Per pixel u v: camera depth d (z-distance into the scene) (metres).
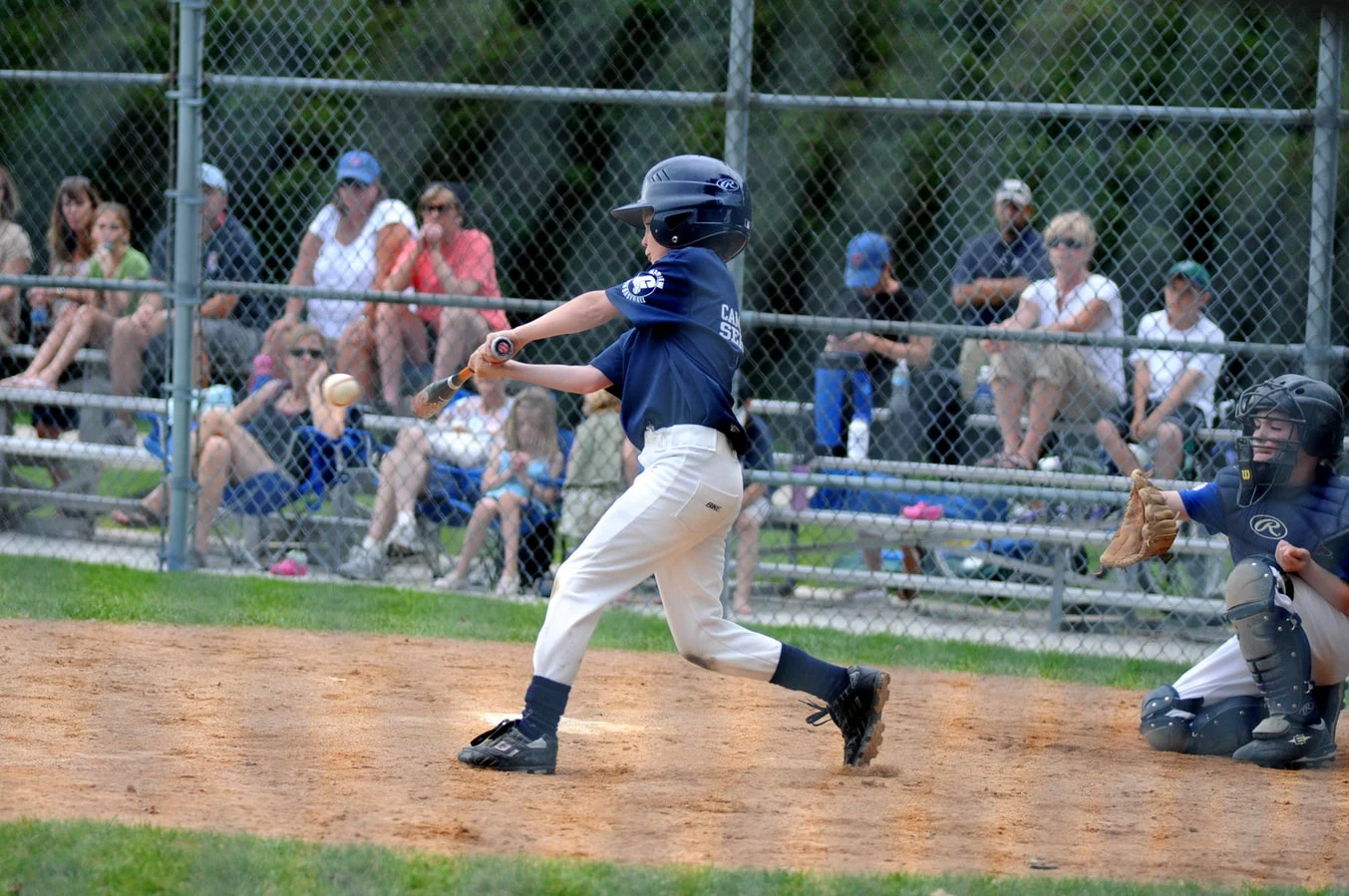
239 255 32.06
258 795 13.07
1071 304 28.44
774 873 11.04
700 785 14.41
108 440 33.81
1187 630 28.38
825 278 45.00
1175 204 39.44
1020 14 39.91
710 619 15.11
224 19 41.69
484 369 14.54
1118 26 37.81
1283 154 37.34
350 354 30.92
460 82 45.53
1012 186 29.92
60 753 14.34
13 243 34.62
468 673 20.91
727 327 14.70
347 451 30.91
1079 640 27.94
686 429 14.49
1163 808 14.32
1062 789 15.04
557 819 12.70
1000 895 10.76
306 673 20.06
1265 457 17.05
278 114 42.44
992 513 30.19
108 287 29.31
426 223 30.48
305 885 10.31
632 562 14.59
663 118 45.88
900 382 30.92
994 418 29.59
